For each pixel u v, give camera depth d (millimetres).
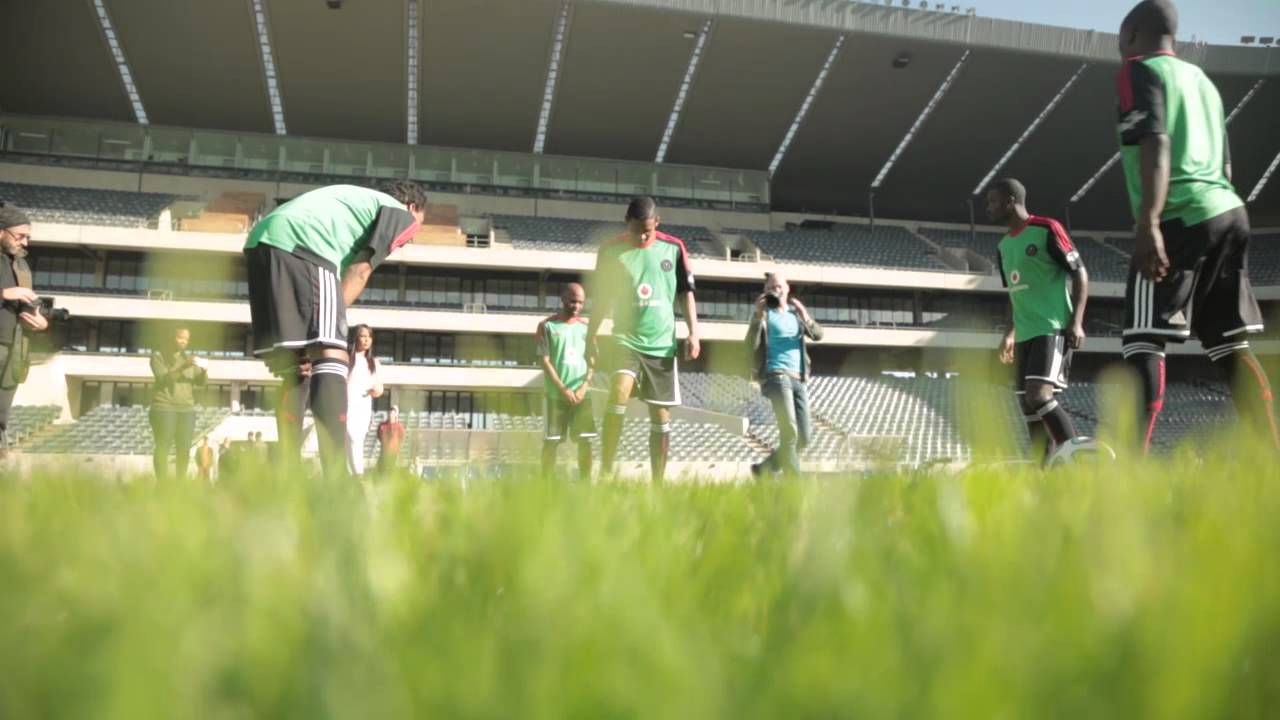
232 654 239
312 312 3445
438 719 192
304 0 27125
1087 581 264
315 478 1223
